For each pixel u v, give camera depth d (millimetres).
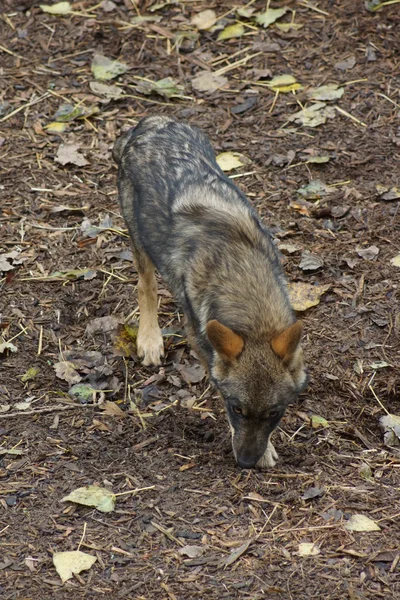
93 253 9781
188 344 8703
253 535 6383
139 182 8438
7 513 6586
